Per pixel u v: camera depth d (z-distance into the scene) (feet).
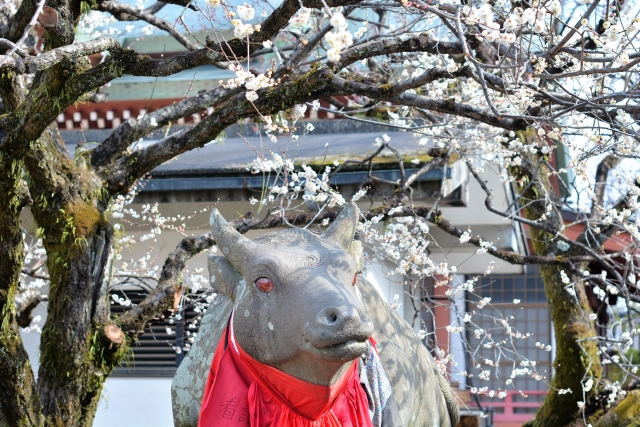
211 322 11.94
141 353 24.97
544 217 19.85
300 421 9.51
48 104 13.88
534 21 11.25
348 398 9.96
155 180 21.26
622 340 19.22
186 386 11.71
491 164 22.88
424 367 13.20
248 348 9.36
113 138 17.70
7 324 14.46
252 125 28.48
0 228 14.39
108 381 25.02
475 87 18.15
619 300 32.48
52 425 15.03
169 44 33.27
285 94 14.55
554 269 23.04
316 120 28.86
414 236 19.94
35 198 15.60
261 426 9.46
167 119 17.66
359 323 8.16
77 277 15.51
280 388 9.39
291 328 8.74
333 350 8.25
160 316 16.92
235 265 9.68
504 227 26.32
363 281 12.85
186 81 30.99
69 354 15.24
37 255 23.36
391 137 24.86
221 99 17.52
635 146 16.06
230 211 23.16
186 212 23.43
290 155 21.91
